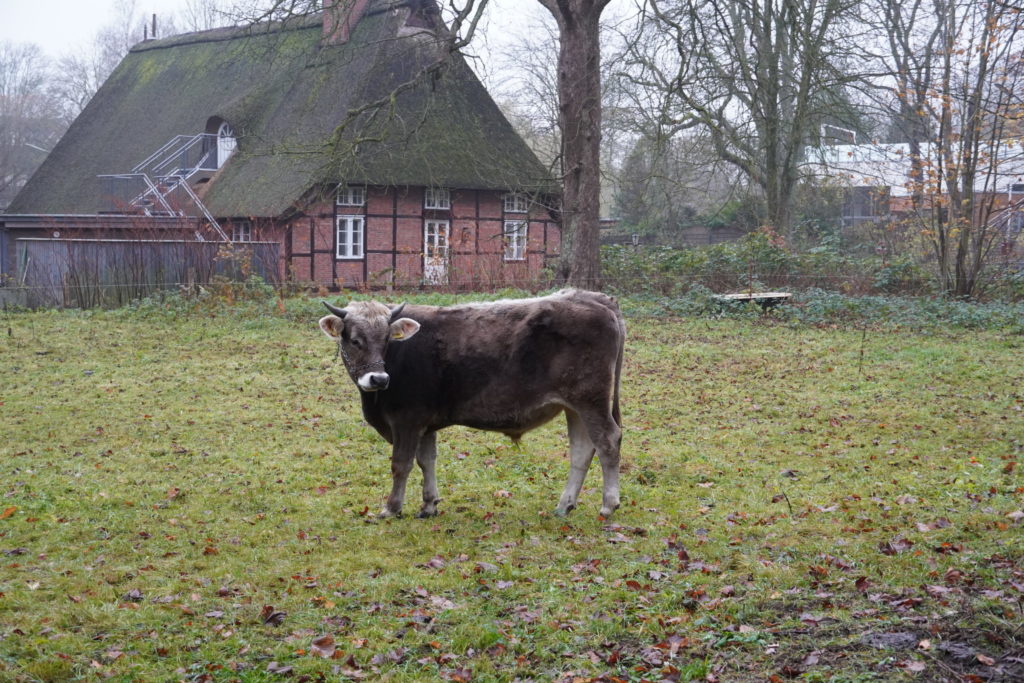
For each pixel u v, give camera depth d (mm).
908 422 12453
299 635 6164
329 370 16234
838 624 6027
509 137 38875
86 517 8695
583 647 5922
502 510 8906
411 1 38844
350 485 9836
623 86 34781
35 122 88875
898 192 39125
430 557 7645
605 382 8375
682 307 23844
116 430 12180
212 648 5992
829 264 27047
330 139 27156
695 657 5711
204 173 40719
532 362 8375
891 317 22234
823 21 29312
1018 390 14281
